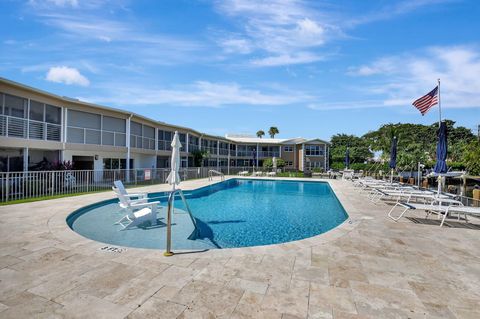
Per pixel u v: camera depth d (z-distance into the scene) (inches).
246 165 1796.3
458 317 112.4
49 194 458.6
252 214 419.5
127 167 807.1
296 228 338.6
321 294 129.5
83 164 746.8
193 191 613.6
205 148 1414.9
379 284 141.1
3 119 504.1
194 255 178.9
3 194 390.3
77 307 115.0
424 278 149.4
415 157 1206.3
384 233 243.1
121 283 137.5
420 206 293.3
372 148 1973.4
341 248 199.2
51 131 610.9
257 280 143.3
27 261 165.8
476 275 154.1
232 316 109.7
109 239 257.3
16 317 107.2
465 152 670.5
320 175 1241.4
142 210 338.0
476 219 314.0
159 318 107.8
